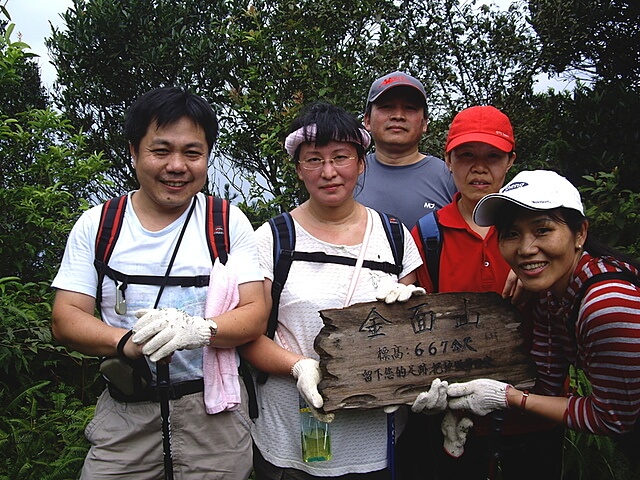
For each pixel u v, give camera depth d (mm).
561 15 5418
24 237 3662
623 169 4551
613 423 1802
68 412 3201
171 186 1915
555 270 1836
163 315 1761
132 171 5832
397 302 2135
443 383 2035
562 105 5230
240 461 2053
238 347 2172
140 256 1931
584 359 1877
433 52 5836
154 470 1990
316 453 2107
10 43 3582
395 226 2328
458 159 2447
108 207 1995
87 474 1960
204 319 1833
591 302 1744
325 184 2168
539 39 5730
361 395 2037
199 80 5590
